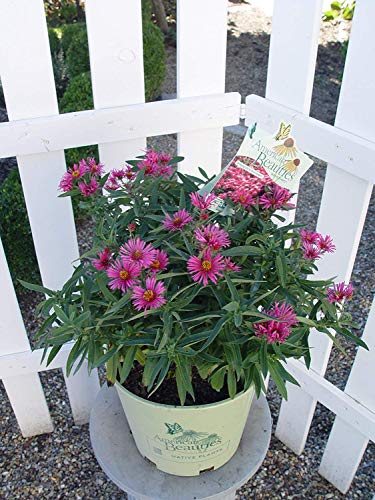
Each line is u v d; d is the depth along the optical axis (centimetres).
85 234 272
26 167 129
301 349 105
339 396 148
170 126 133
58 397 195
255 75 457
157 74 384
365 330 134
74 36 374
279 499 165
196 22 123
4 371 158
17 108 122
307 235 104
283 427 175
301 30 117
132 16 119
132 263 88
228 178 104
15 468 174
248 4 608
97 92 126
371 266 255
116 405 139
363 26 107
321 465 168
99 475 171
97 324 95
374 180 116
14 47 115
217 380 103
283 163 102
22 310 232
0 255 137
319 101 411
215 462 122
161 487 121
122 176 112
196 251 96
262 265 100
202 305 98
